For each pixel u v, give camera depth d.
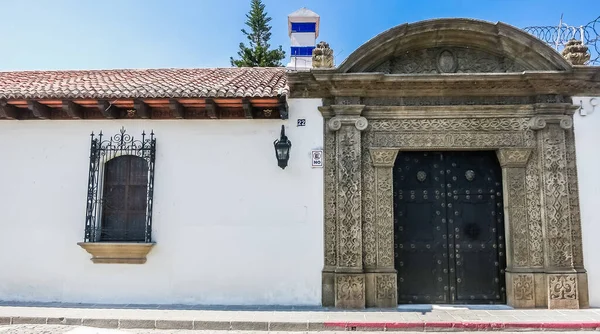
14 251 7.52
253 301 7.27
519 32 7.21
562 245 7.06
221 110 7.64
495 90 7.40
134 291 7.37
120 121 7.72
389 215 7.31
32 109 7.30
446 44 7.65
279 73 9.41
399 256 7.48
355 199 7.27
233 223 7.45
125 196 7.67
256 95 7.05
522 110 7.36
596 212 7.19
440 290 7.40
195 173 7.57
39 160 7.70
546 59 7.25
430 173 7.67
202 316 6.46
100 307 7.05
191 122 7.68
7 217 7.59
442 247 7.49
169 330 6.18
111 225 7.63
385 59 7.65
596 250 7.13
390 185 7.38
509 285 7.17
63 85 8.14
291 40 9.52
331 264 7.26
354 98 7.50
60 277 7.44
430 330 6.10
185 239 7.44
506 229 7.34
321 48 7.64
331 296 7.18
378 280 7.16
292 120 7.57
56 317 6.41
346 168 7.33
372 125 7.51
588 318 6.34
